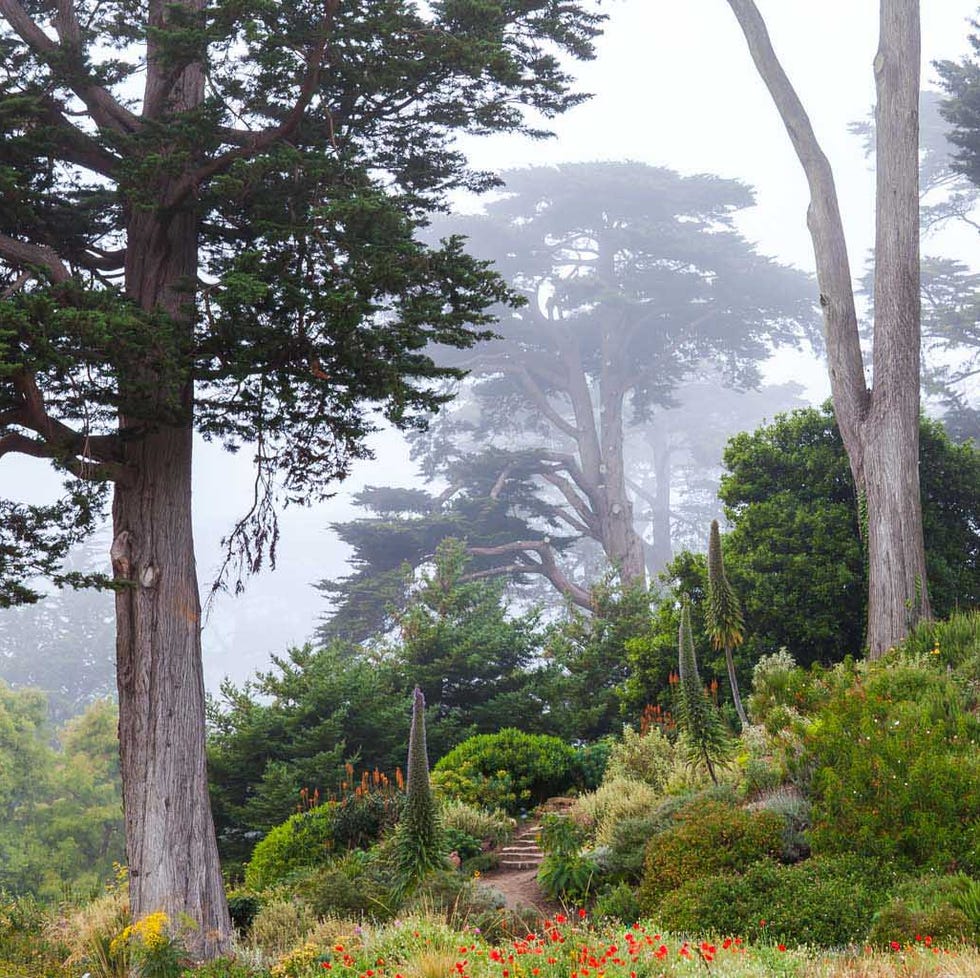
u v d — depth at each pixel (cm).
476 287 1427
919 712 1393
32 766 4741
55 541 1397
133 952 1274
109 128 1475
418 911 1288
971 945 927
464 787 1953
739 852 1239
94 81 1516
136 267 1534
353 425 1515
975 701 1525
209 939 1358
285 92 1494
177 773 1398
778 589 2236
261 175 1405
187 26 1398
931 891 1058
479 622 3170
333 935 1284
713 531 1812
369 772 2672
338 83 1541
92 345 1289
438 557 3459
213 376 1412
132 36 1623
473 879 1455
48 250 1449
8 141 1438
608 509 4794
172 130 1422
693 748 1579
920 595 2089
